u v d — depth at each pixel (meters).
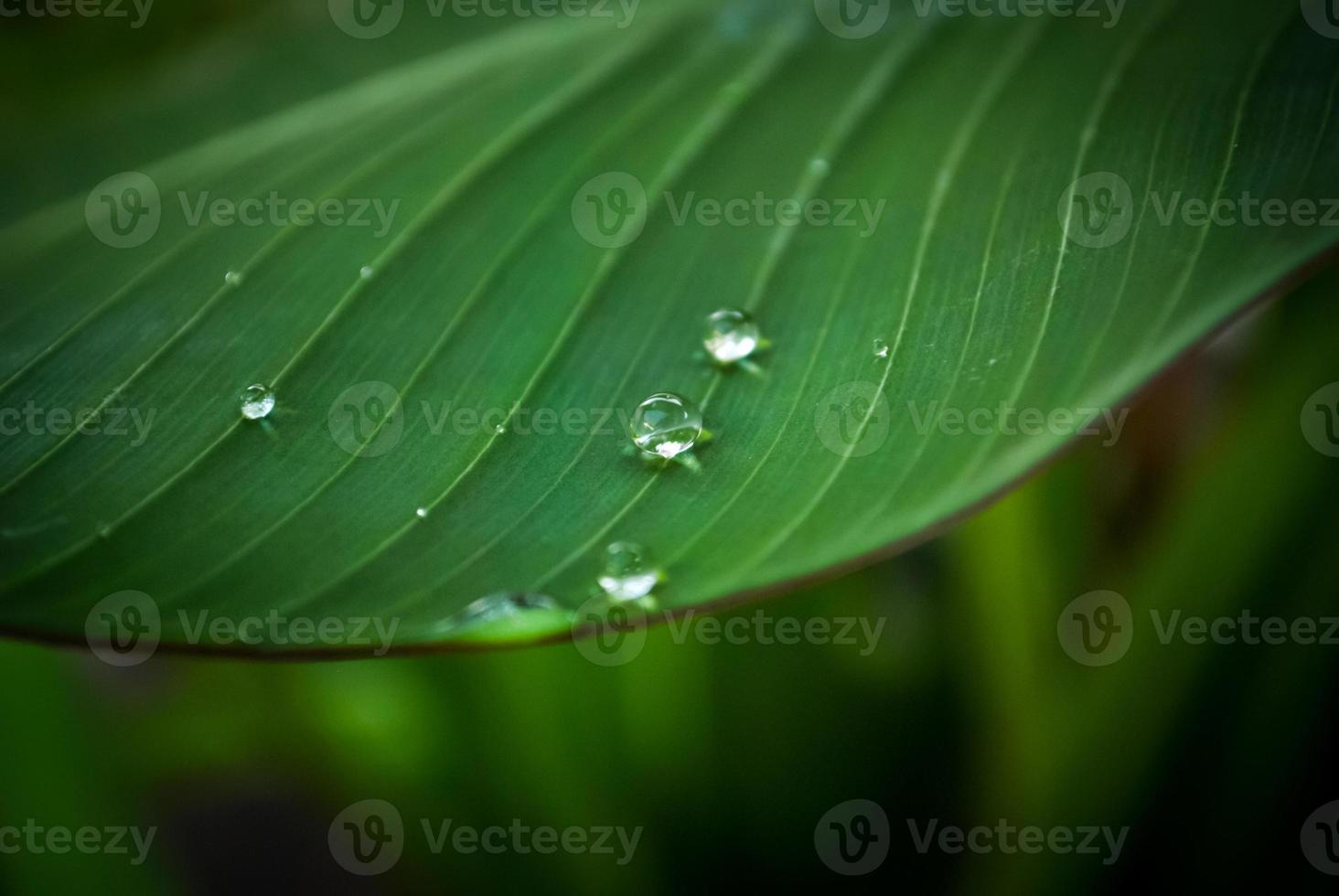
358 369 0.29
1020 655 0.32
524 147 0.31
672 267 0.30
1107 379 0.28
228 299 0.30
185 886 0.33
